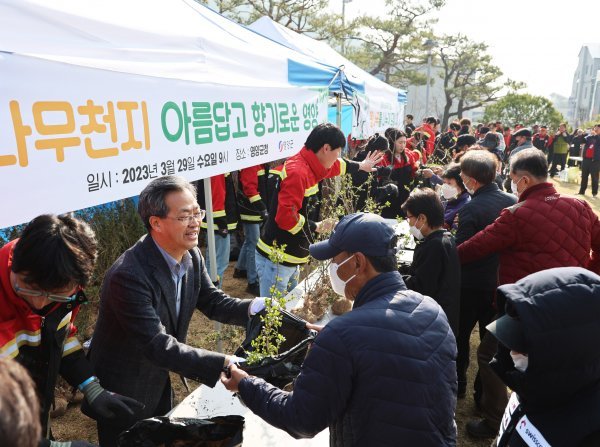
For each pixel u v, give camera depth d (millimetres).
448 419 1282
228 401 2082
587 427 1061
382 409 1194
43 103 1371
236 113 2551
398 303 1312
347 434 1258
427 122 11461
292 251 3137
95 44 1595
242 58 2684
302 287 3305
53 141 1406
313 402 1224
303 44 5875
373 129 7031
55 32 1445
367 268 1369
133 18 1881
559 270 1167
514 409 1311
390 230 1392
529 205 2510
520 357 1221
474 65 30312
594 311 1073
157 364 1624
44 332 1482
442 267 2461
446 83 32438
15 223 1301
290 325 1968
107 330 1747
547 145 16453
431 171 5676
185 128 2074
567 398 1109
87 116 1528
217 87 2332
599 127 11383
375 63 27297
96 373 1808
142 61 1812
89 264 1348
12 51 1281
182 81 2039
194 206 1669
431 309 1349
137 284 1634
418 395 1209
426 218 2504
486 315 3078
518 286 1158
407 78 27594
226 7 15914
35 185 1354
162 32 1941
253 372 1600
